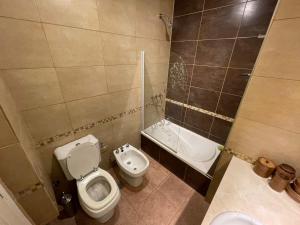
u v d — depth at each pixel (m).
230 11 1.56
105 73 1.60
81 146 1.47
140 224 1.54
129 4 1.54
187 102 2.33
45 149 1.39
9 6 0.93
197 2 1.77
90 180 1.55
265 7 1.34
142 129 2.39
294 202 0.91
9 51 1.00
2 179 0.86
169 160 2.10
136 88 2.00
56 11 1.12
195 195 1.83
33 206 1.05
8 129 0.78
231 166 1.18
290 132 0.96
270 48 0.89
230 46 1.67
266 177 1.07
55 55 1.21
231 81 1.78
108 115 1.81
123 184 1.96
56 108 1.34
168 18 2.01
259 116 1.05
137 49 1.80
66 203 1.48
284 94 0.92
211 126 2.18
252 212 0.85
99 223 1.54
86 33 1.33
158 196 1.81
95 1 1.29
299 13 0.76
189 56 2.07
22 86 1.11
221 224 0.81
